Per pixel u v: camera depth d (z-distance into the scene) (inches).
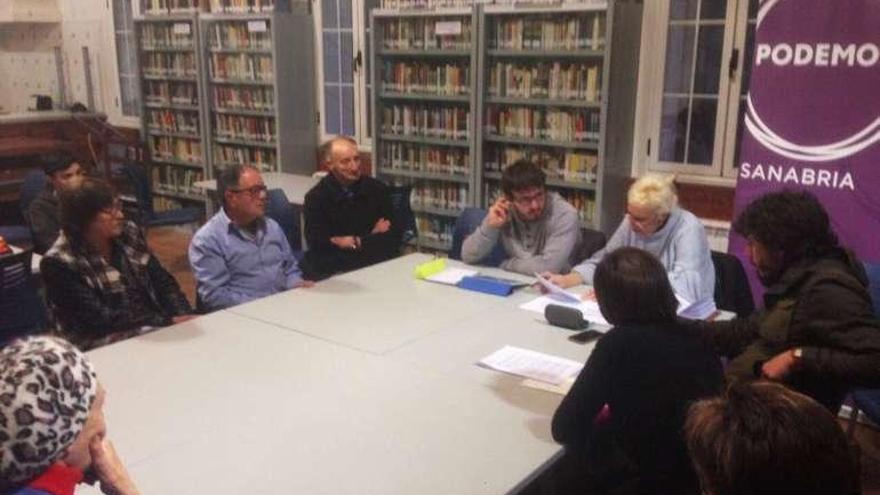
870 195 116.9
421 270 120.0
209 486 58.6
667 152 172.7
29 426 39.3
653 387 64.6
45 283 102.2
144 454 63.6
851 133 116.7
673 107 169.5
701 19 161.0
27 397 39.6
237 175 118.6
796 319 78.0
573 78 167.3
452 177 193.0
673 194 112.0
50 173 150.8
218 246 120.3
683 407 63.3
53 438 40.4
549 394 75.5
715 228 161.6
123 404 73.2
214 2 235.3
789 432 31.3
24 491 40.0
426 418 70.2
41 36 296.4
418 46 188.4
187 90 250.1
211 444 65.3
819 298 75.7
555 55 167.2
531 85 173.6
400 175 202.1
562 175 175.8
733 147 162.4
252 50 224.4
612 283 67.9
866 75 113.8
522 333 93.4
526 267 122.0
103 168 259.9
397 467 61.3
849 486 31.0
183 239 261.1
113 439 66.1
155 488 58.3
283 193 160.6
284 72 221.3
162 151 267.1
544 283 110.0
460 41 181.2
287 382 78.5
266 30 218.4
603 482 71.7
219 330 95.2
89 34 286.7
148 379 79.4
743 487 31.5
